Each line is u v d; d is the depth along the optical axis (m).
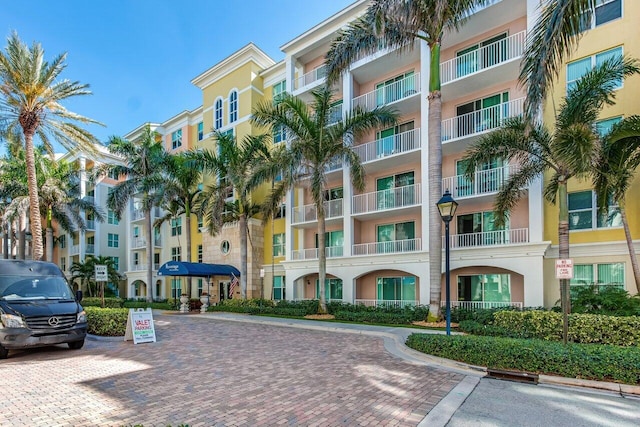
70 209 32.59
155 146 28.28
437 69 14.33
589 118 11.69
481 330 11.43
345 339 11.86
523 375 6.96
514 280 16.81
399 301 19.27
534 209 15.33
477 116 18.42
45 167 30.48
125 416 5.16
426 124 18.30
